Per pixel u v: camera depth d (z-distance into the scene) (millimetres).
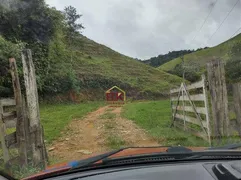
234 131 6559
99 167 1836
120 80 43719
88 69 44094
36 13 24344
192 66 63344
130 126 11938
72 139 9586
